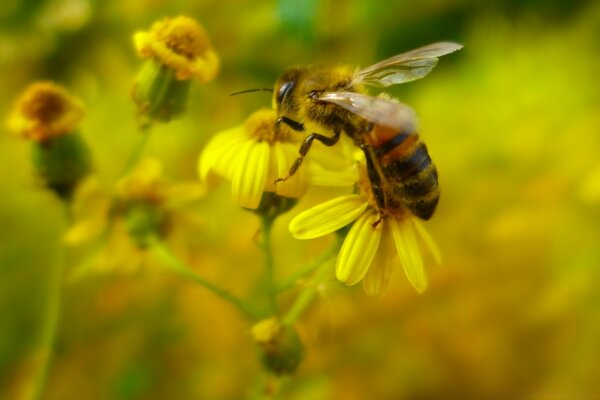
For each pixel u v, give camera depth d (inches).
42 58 6.9
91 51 6.9
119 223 5.6
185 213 5.6
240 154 5.1
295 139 5.1
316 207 5.0
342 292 5.2
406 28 7.0
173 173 6.6
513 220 6.6
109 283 6.4
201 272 6.2
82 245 6.4
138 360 6.4
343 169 5.1
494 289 6.5
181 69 5.2
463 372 6.4
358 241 4.9
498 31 7.2
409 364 6.3
